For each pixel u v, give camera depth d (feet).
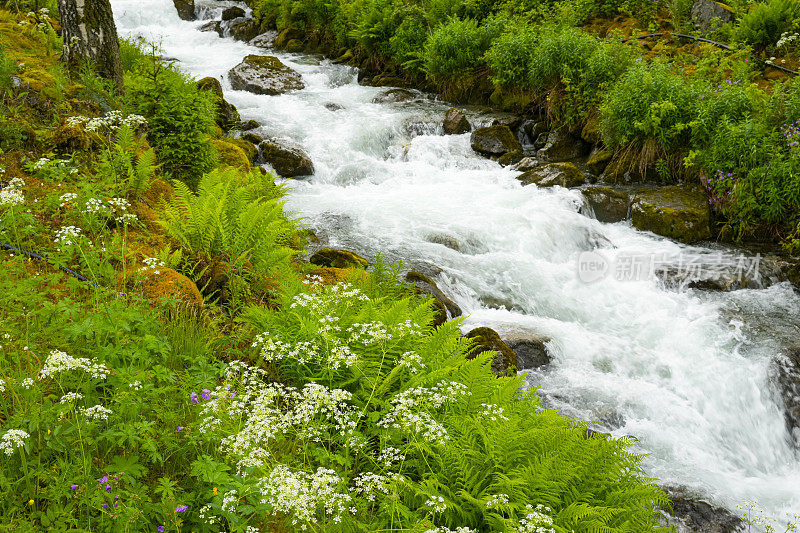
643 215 35.81
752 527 18.60
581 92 44.65
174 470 11.90
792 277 31.30
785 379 24.85
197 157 27.50
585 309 28.81
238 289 18.54
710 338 26.81
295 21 71.77
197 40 74.90
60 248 15.92
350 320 16.29
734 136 35.50
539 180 39.65
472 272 30.04
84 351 13.56
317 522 11.30
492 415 13.87
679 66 45.47
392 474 12.42
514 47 48.88
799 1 45.19
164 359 14.25
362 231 32.55
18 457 10.77
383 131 46.80
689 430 22.76
